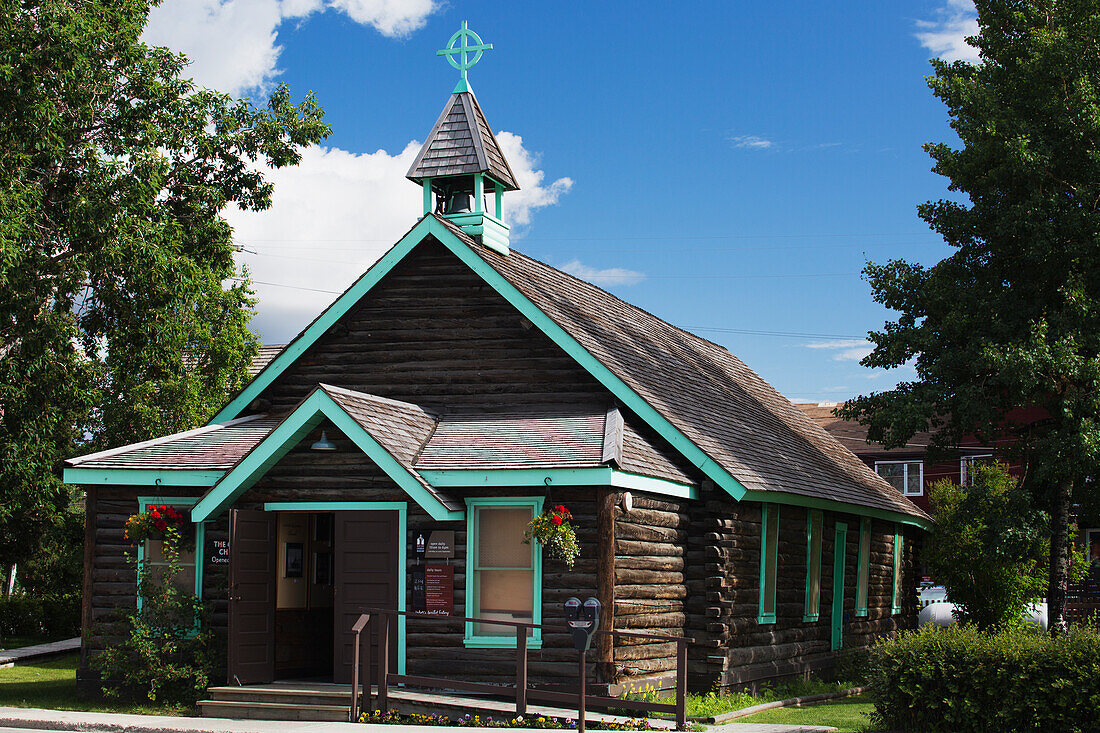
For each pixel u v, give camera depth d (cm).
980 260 2288
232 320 2941
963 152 2217
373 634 1490
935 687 1275
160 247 2236
